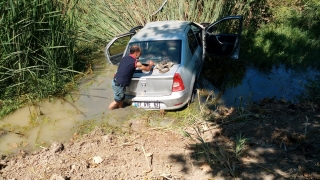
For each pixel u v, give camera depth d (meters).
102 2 10.71
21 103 6.54
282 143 4.84
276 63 8.21
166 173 4.39
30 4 6.58
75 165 4.56
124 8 10.63
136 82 5.86
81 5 10.65
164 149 4.95
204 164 4.52
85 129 5.66
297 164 4.38
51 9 6.96
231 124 5.51
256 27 10.55
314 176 4.13
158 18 10.38
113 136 5.32
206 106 6.21
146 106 6.02
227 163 4.46
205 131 5.36
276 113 5.75
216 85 7.16
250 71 7.84
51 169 4.54
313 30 9.97
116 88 5.80
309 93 6.56
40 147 5.23
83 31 9.98
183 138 5.21
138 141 5.19
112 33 10.21
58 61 7.53
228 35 7.63
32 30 6.80
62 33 7.27
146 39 6.50
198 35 7.76
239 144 4.54
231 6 10.34
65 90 7.05
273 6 11.23
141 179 4.29
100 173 4.42
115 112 6.10
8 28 6.41
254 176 4.21
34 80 6.69
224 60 8.36
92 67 8.34
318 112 5.71
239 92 6.80
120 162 4.68
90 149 5.04
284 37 9.39
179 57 6.14
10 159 4.90
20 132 5.66
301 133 5.02
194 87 6.73
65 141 5.36
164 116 5.91
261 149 4.75
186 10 10.35
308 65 8.07
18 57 6.68
